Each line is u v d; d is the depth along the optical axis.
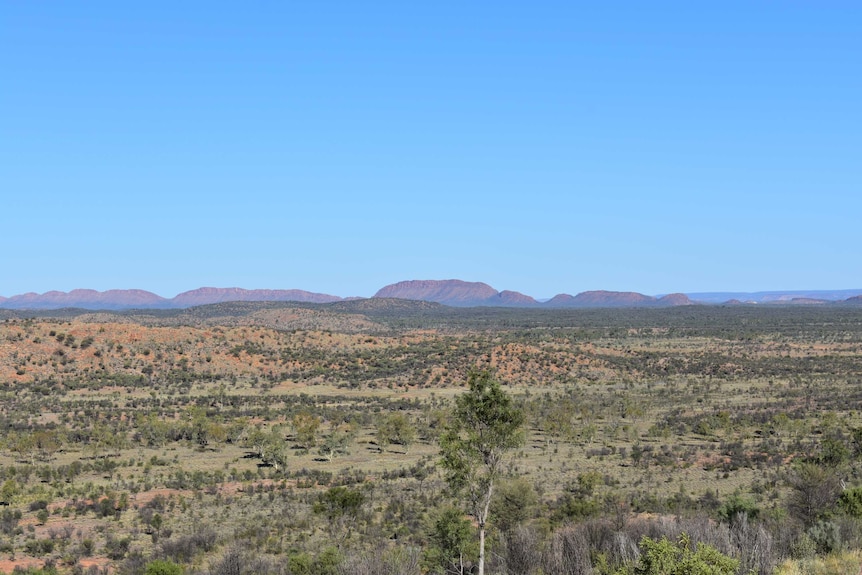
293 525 56.62
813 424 103.94
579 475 71.62
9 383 127.88
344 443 98.25
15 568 45.41
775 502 53.97
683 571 18.94
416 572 33.19
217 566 41.97
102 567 46.88
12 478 78.69
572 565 26.77
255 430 105.31
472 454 28.44
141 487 75.12
